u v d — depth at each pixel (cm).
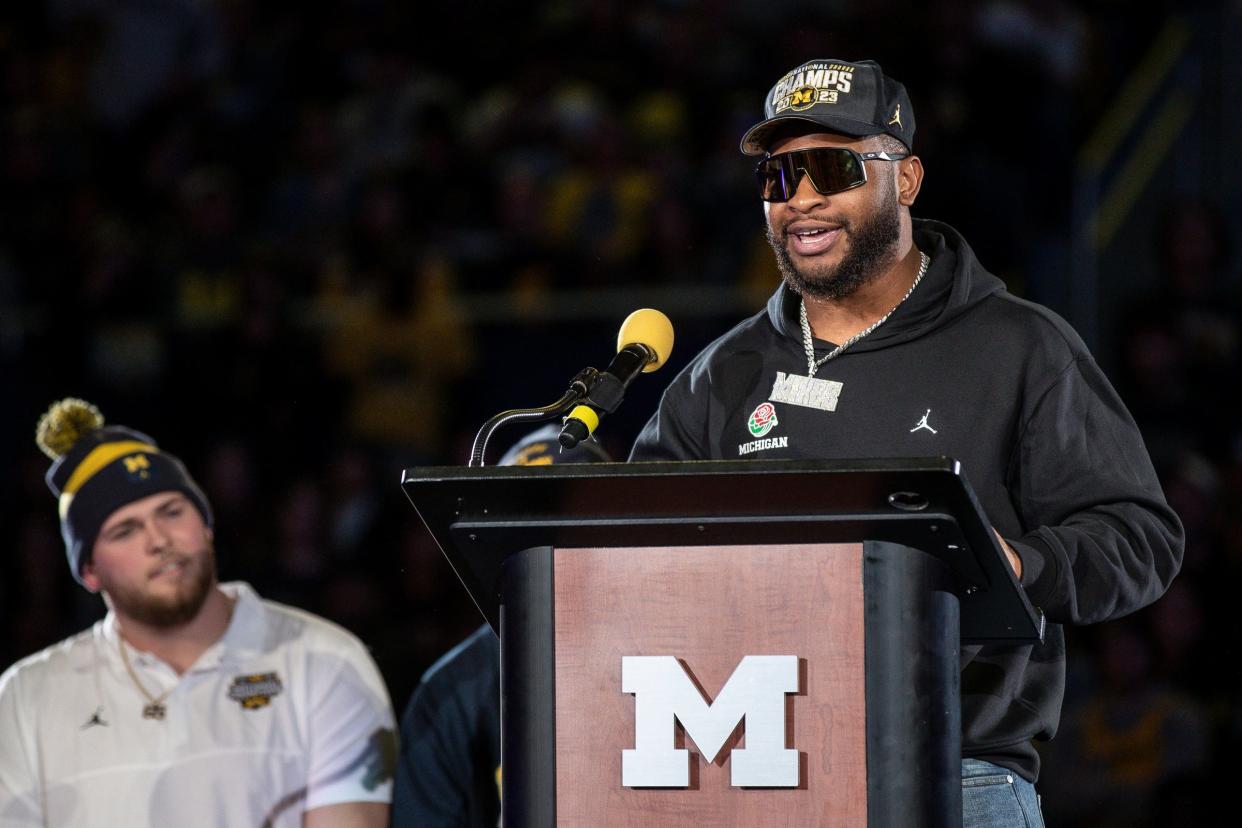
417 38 2069
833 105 503
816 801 375
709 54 1931
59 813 693
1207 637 1165
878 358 515
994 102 1767
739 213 1673
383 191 1738
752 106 1880
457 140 1884
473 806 669
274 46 2064
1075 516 479
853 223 503
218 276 1764
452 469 380
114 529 711
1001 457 498
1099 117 1769
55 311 1686
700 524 381
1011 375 500
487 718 672
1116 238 1636
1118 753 1135
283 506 1408
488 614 437
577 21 2008
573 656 390
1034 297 1634
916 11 1852
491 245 1709
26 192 1925
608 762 385
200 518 731
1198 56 1686
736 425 532
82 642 727
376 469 1484
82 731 700
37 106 2127
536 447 714
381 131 1955
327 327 1639
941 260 521
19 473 1584
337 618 1334
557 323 1612
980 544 374
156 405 1634
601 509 385
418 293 1625
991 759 497
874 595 375
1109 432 496
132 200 1938
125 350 1664
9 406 1642
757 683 379
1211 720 1130
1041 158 1731
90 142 1984
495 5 2064
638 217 1688
